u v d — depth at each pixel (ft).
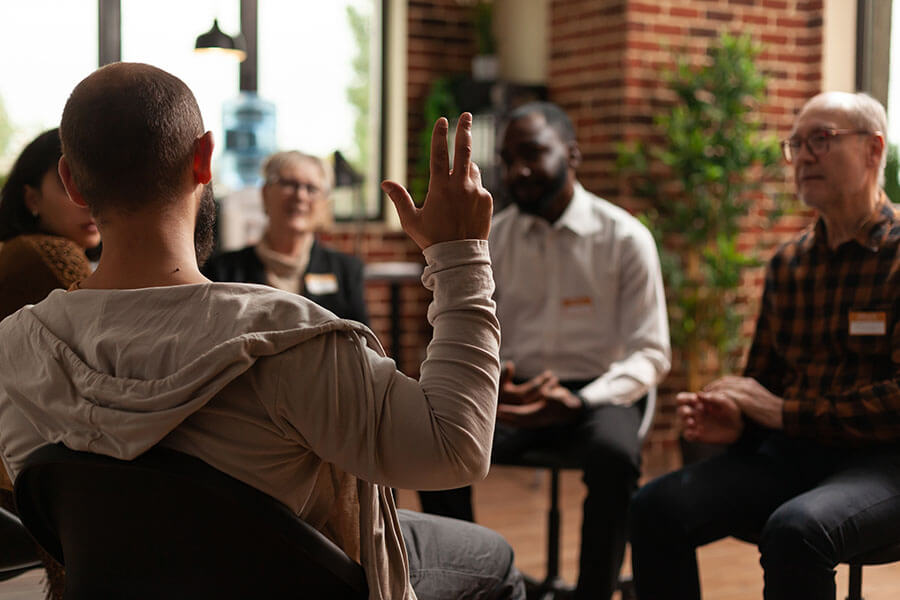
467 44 20.83
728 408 7.45
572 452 9.00
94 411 3.73
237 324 3.68
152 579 3.96
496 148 18.33
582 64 17.69
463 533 5.38
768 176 17.12
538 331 10.28
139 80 3.83
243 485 3.70
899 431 6.81
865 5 16.55
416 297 20.04
